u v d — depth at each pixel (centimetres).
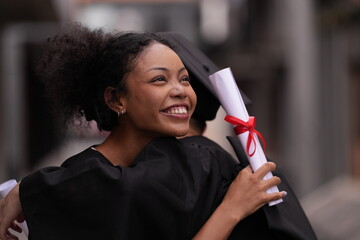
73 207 169
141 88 181
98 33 195
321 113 1186
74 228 169
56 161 1762
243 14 1955
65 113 206
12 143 1118
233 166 197
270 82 1791
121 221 163
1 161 1156
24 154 1405
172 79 183
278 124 1659
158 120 181
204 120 229
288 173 1262
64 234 169
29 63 1385
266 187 182
